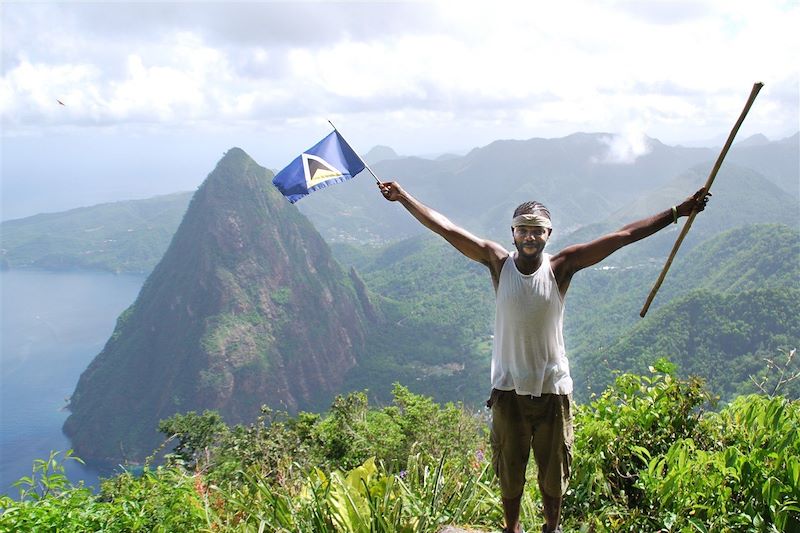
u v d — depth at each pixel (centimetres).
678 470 474
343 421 1652
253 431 1588
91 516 480
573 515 496
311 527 434
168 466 660
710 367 8825
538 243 372
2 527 447
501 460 406
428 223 416
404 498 455
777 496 436
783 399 509
